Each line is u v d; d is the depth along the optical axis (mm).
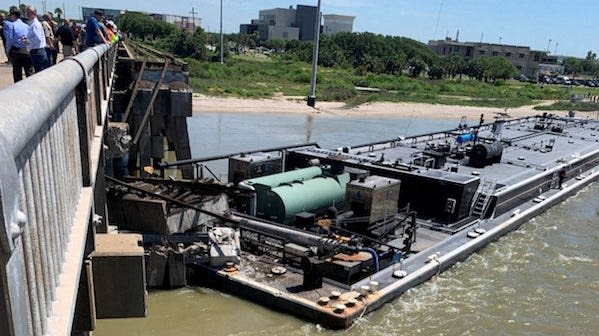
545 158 33156
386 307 15797
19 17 10953
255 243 17859
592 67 187375
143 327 14133
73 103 4883
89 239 7527
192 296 15695
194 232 16875
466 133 34094
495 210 23797
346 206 19672
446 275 18656
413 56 117125
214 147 39312
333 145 44000
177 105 23391
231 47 144750
